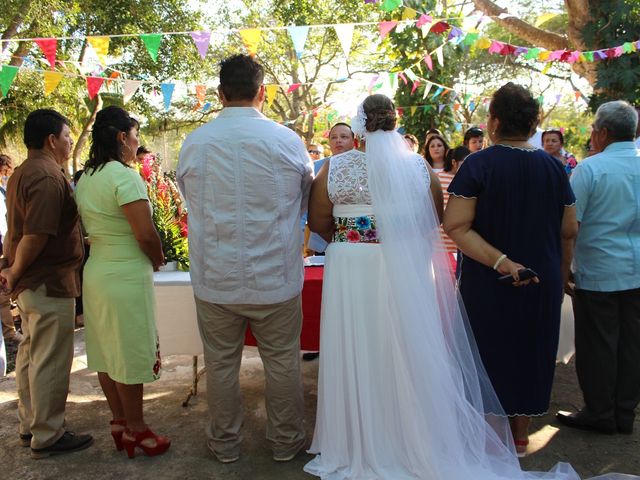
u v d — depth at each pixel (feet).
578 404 10.01
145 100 43.75
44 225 7.48
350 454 7.49
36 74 34.01
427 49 23.13
